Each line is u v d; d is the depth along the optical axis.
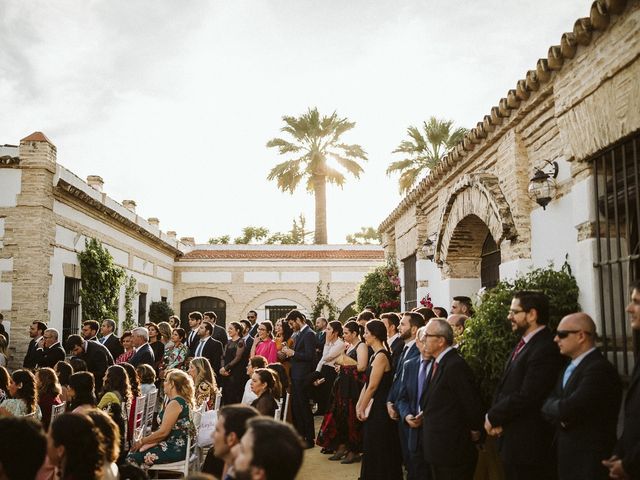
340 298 26.45
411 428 5.27
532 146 7.23
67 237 14.19
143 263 20.86
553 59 5.89
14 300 12.43
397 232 14.68
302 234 60.31
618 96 5.02
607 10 4.93
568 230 6.22
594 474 3.62
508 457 4.25
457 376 4.70
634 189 5.11
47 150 12.84
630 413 3.43
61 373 7.29
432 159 27.14
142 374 7.51
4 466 2.68
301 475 7.10
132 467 3.49
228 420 3.12
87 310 15.04
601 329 5.39
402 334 6.01
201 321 12.16
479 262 10.34
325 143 31.53
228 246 27.73
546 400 4.05
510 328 5.68
